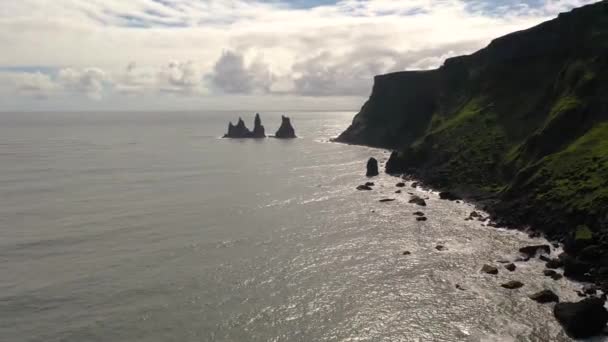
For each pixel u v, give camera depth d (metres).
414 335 48.84
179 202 108.31
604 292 55.81
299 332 49.78
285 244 77.12
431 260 68.81
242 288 60.38
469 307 54.16
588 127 98.62
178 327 50.94
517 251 71.44
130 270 66.62
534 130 117.56
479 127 133.50
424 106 197.38
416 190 118.81
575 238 67.06
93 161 182.62
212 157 193.75
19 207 104.00
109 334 49.84
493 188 106.25
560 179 85.38
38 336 49.66
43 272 66.38
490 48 158.50
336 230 84.56
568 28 131.12
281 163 172.75
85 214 97.62
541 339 47.03
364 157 184.88
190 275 64.62
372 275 63.84
